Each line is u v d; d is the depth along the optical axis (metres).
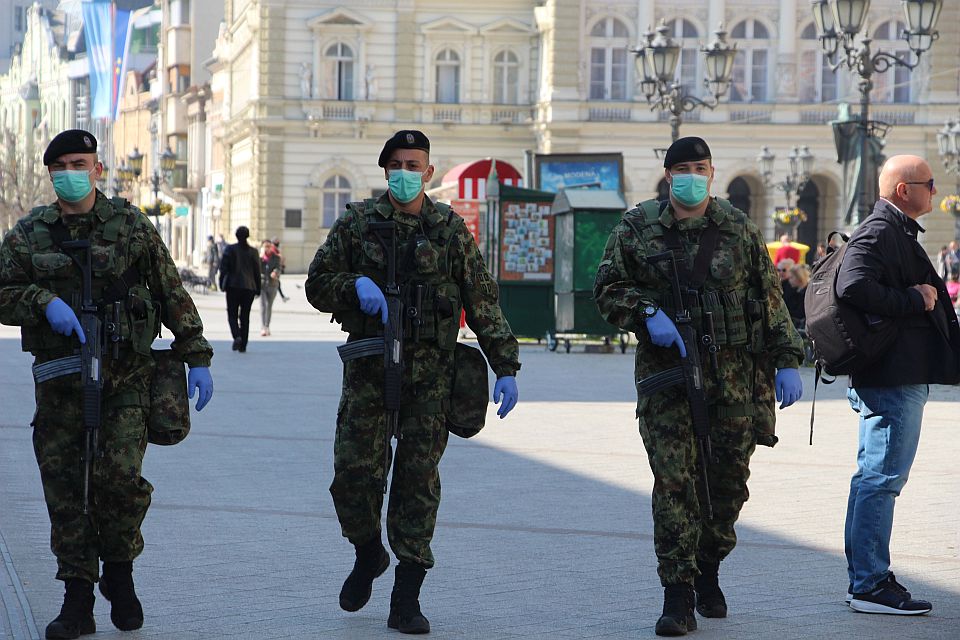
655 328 9.81
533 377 30.16
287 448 18.53
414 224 9.96
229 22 107.62
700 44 86.81
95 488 9.41
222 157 111.94
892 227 10.39
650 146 86.12
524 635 9.65
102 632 9.58
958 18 86.06
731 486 10.21
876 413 10.45
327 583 11.08
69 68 199.12
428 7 88.81
